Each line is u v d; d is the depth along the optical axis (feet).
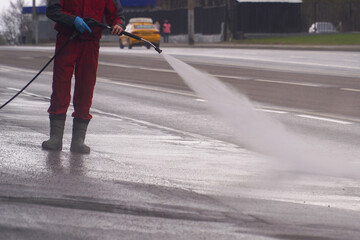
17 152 48.34
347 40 313.53
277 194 38.93
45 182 38.86
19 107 83.05
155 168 45.55
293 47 281.54
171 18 436.76
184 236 29.73
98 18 48.93
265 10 389.80
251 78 138.10
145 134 64.23
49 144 50.24
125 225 31.09
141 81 133.28
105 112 83.30
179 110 87.10
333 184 42.47
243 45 310.24
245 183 41.75
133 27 320.91
